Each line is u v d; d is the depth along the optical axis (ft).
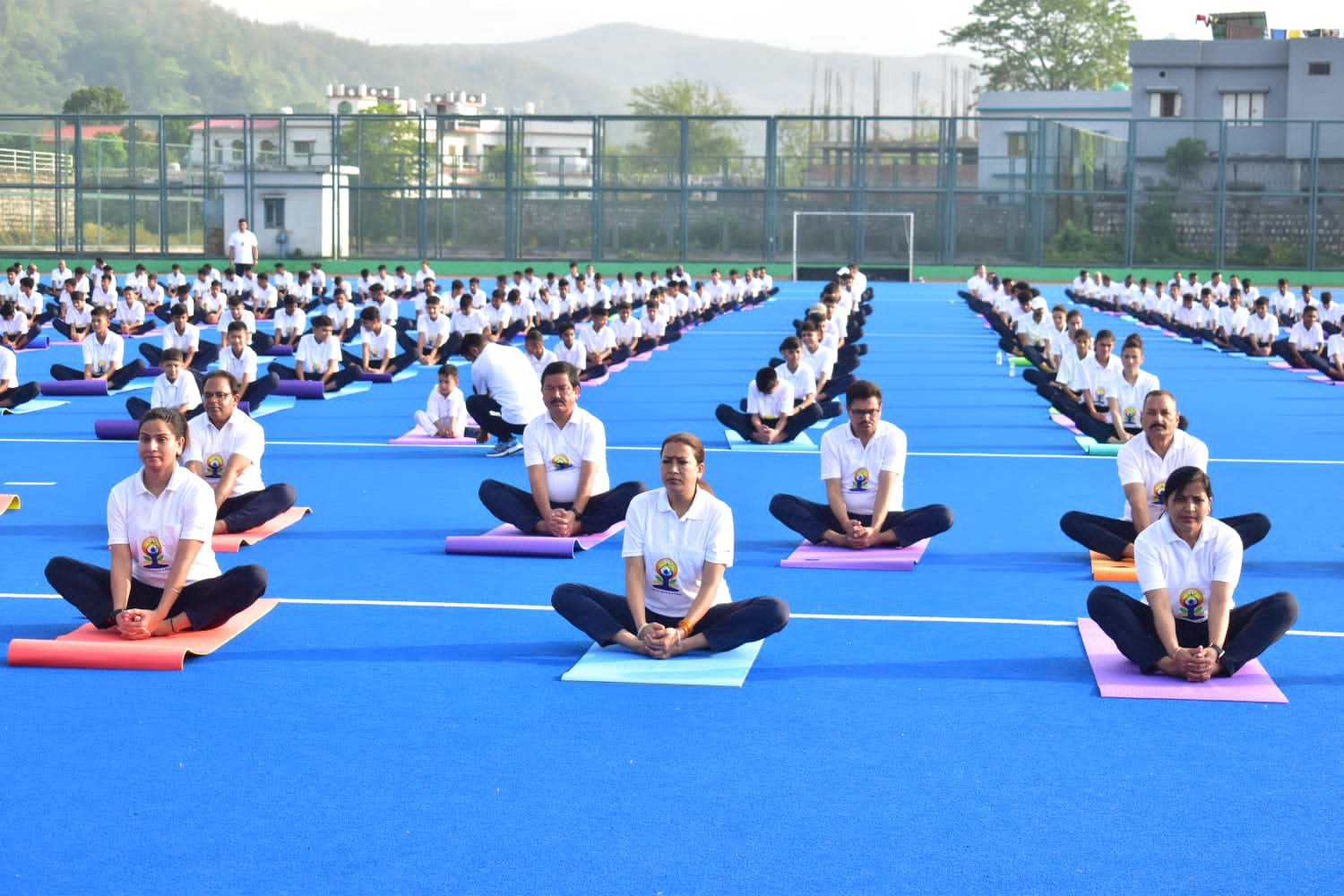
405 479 39.83
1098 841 15.90
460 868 15.21
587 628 22.88
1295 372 74.59
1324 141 158.51
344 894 14.64
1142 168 159.63
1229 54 169.48
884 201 160.15
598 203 160.56
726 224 160.97
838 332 72.23
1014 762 18.28
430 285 92.17
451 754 18.52
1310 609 25.81
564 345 65.36
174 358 43.39
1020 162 163.43
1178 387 67.05
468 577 28.17
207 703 20.45
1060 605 26.17
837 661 22.58
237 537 30.94
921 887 14.79
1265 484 39.60
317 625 24.66
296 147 163.53
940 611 25.70
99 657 22.12
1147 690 20.89
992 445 46.96
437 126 159.74
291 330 82.02
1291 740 19.03
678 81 306.55
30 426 50.44
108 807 16.79
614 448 46.16
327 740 18.99
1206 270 157.58
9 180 165.89
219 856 15.52
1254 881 14.94
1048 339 71.97
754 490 38.27
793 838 15.99
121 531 23.11
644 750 18.65
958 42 267.59
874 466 30.30
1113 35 260.62
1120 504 36.45
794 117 159.22
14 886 14.80
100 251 160.25
